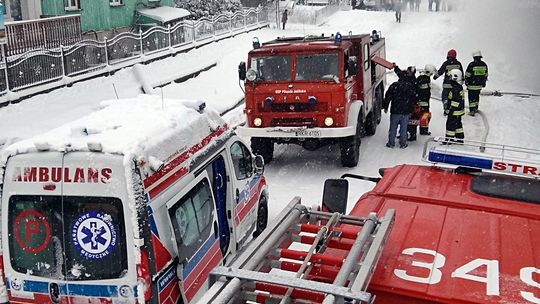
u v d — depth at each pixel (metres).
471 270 3.49
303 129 11.10
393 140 13.02
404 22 36.09
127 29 25.66
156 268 5.16
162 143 5.53
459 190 4.80
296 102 11.10
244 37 29.67
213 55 24.17
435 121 15.51
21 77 15.40
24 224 5.21
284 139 11.72
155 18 25.67
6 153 5.19
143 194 5.04
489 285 3.32
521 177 5.00
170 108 6.43
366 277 3.04
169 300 5.41
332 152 13.07
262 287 3.25
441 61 25.08
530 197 4.56
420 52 26.95
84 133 5.35
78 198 5.04
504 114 15.49
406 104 12.60
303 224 3.99
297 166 12.09
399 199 4.67
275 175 11.54
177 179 5.69
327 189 5.04
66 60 17.17
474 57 15.40
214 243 6.38
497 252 3.72
